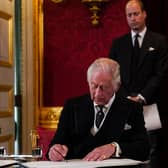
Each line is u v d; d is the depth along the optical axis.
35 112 5.20
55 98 5.24
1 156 2.49
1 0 4.59
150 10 5.04
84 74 5.16
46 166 2.08
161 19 5.04
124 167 2.10
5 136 4.63
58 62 5.22
